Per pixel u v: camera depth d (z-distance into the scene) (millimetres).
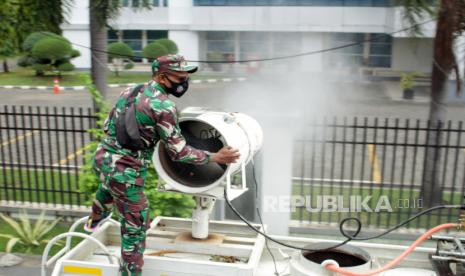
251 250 3064
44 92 21922
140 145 2668
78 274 2898
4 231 6613
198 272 2805
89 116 6984
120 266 2818
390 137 13469
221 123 2914
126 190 2709
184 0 25172
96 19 7305
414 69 25297
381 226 6508
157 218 3518
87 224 3125
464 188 5730
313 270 2816
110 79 25266
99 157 2754
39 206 7070
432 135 7020
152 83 2725
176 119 2678
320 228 6320
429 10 6754
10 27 7863
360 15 21938
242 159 2998
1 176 8773
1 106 18172
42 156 7242
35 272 5406
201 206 3168
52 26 8062
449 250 2879
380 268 2812
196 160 2697
